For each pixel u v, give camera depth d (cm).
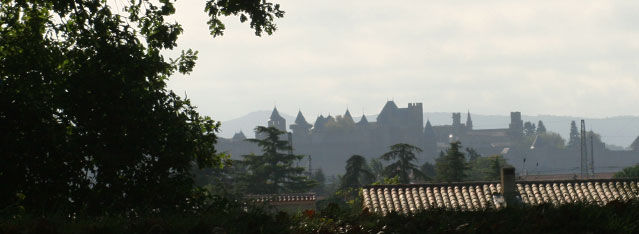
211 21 1794
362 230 1062
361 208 1212
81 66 1619
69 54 1673
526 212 1079
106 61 1605
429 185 3195
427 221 1091
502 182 2792
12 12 1753
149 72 1664
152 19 1786
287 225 1066
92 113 1565
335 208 1195
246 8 1752
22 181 1512
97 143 1534
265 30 1783
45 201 1491
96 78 1566
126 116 1554
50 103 1555
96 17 1669
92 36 1650
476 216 1112
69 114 1566
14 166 1489
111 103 1568
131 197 1555
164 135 1619
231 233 1012
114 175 1541
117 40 1662
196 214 1250
